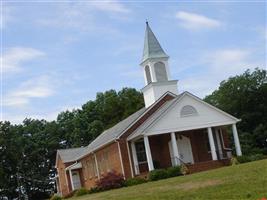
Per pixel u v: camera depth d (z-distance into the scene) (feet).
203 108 141.28
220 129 153.48
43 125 315.37
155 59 155.22
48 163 298.35
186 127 138.10
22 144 290.35
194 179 90.33
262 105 239.09
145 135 135.13
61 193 219.00
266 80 246.47
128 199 82.38
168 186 88.48
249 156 138.21
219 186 74.23
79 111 318.24
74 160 203.62
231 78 251.80
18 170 280.51
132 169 142.41
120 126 163.02
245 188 68.39
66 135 309.22
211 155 144.15
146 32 159.33
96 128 292.61
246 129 242.17
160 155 146.10
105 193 109.29
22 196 276.62
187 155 146.51
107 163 155.22
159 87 154.61
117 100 290.35
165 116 137.49
